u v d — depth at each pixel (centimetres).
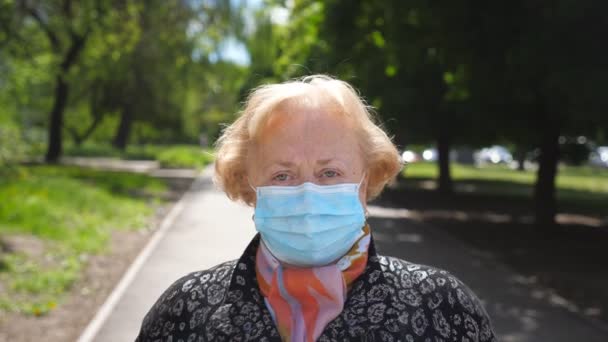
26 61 2241
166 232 1249
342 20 1341
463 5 1027
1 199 1209
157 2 2703
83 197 1496
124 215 1427
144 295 745
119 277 862
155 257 984
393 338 159
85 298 748
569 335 627
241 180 191
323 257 166
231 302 168
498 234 1360
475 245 1201
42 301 706
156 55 3309
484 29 1035
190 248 1070
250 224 1365
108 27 2592
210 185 2445
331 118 171
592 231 1419
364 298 165
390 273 171
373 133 180
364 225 176
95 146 4594
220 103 5847
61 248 981
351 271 168
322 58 1406
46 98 3719
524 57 967
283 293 164
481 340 168
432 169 4241
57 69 2575
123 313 669
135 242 1152
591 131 1359
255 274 174
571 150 1677
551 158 1377
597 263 1020
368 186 188
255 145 176
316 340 160
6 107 2433
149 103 4347
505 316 696
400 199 2197
